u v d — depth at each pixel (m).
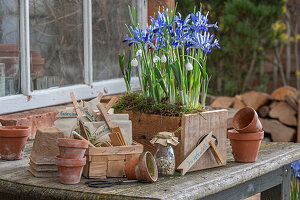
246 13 7.27
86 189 1.73
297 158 2.40
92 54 3.38
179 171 2.02
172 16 2.17
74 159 1.77
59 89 3.09
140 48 2.15
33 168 1.92
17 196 1.96
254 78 8.75
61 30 3.15
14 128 2.22
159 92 2.17
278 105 6.35
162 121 2.08
